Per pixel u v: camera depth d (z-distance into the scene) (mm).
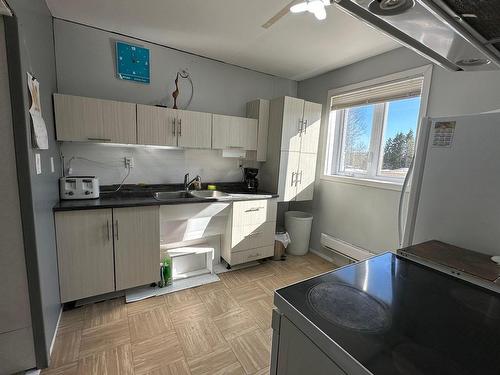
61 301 1848
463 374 471
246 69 3137
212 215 2533
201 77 2838
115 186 2484
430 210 1337
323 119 3219
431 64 2105
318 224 3326
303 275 2727
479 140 1140
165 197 2588
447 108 2023
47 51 1824
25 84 1242
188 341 1700
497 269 921
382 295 769
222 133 2748
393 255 1109
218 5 1835
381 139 2641
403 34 700
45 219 1529
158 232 2189
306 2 1359
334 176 3064
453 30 634
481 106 1840
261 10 1877
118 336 1715
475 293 803
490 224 1123
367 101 2688
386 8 570
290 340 697
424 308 707
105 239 1963
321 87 3227
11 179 1234
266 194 2881
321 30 2127
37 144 1335
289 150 2984
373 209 2650
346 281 848
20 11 1197
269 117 3082
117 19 2084
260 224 2820
